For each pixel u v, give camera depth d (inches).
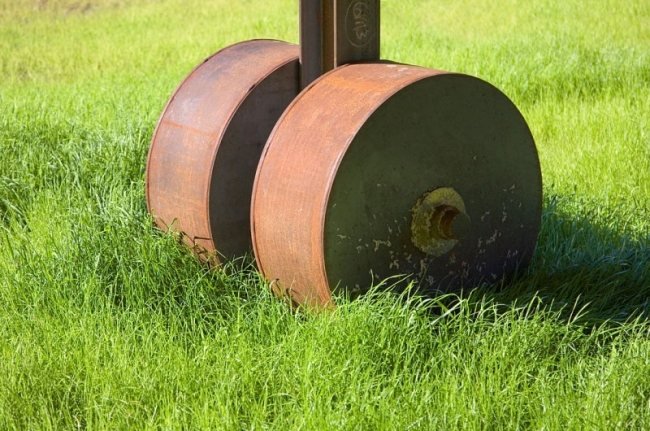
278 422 218.2
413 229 261.7
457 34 780.0
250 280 286.7
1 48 863.7
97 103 510.9
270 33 845.2
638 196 366.0
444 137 262.8
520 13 870.4
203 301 275.3
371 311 243.9
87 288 272.7
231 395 228.5
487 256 278.7
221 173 289.1
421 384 228.7
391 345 240.4
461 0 976.3
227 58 308.2
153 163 306.7
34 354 247.1
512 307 254.7
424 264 265.9
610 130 444.5
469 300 270.5
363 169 251.1
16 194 364.5
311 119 261.7
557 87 554.3
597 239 315.6
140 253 292.0
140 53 790.5
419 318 245.9
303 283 263.4
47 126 433.4
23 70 763.4
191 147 294.2
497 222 277.9
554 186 375.9
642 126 444.5
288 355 241.1
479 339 245.6
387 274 261.0
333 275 253.1
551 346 251.0
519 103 534.9
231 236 295.0
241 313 260.8
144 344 247.0
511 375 230.2
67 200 343.3
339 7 277.1
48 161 384.8
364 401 218.4
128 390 231.5
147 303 273.4
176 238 303.0
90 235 299.9
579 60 594.9
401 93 252.8
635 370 233.5
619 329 255.1
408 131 256.2
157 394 230.8
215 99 295.4
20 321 265.7
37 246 309.4
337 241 251.1
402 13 921.5
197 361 241.4
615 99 507.2
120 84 613.3
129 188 349.1
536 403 224.2
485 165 272.1
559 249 304.5
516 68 573.9
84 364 243.3
